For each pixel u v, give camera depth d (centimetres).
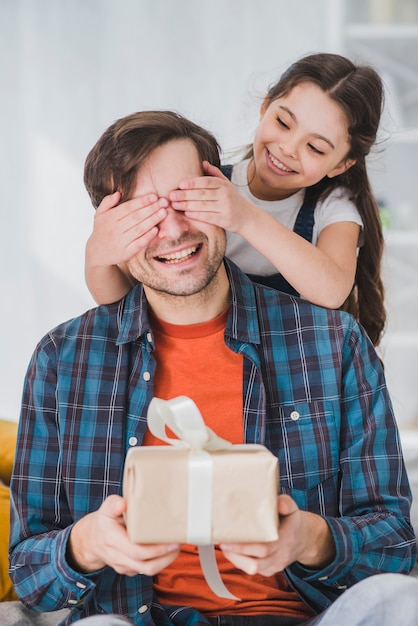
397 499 140
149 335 144
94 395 143
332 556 129
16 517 139
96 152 146
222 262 147
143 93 416
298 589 134
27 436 143
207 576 113
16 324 418
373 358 149
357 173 204
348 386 146
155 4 414
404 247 397
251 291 149
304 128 192
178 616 133
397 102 393
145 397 142
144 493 104
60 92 416
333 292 174
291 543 113
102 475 140
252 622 132
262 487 105
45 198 418
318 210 202
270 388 145
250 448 110
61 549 126
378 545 132
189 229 139
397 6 400
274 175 196
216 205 143
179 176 141
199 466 104
